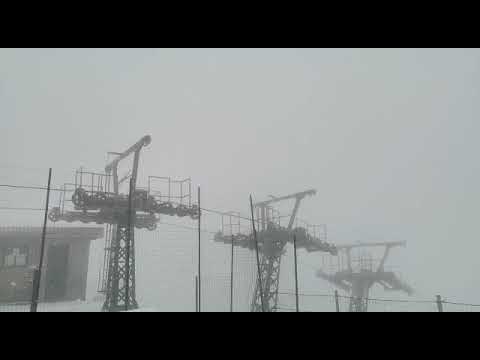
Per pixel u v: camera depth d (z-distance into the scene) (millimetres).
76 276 30359
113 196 24625
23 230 29641
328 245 37438
